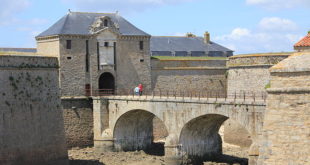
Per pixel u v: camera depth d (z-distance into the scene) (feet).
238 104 134.10
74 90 196.65
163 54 256.11
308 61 89.15
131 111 180.34
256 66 182.39
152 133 199.41
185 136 158.40
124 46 207.31
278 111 91.30
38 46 207.62
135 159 173.27
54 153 153.58
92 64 200.34
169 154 157.17
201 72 220.84
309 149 86.94
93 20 206.80
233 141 189.16
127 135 191.52
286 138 89.97
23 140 143.23
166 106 161.27
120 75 206.18
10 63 142.31
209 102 143.74
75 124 193.26
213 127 165.07
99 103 191.21
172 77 216.54
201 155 163.84
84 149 192.65
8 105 140.05
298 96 88.69
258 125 128.77
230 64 196.85
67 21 201.67
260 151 93.71
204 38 273.75
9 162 138.41
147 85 211.82
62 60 194.59
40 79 151.84
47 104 153.17
